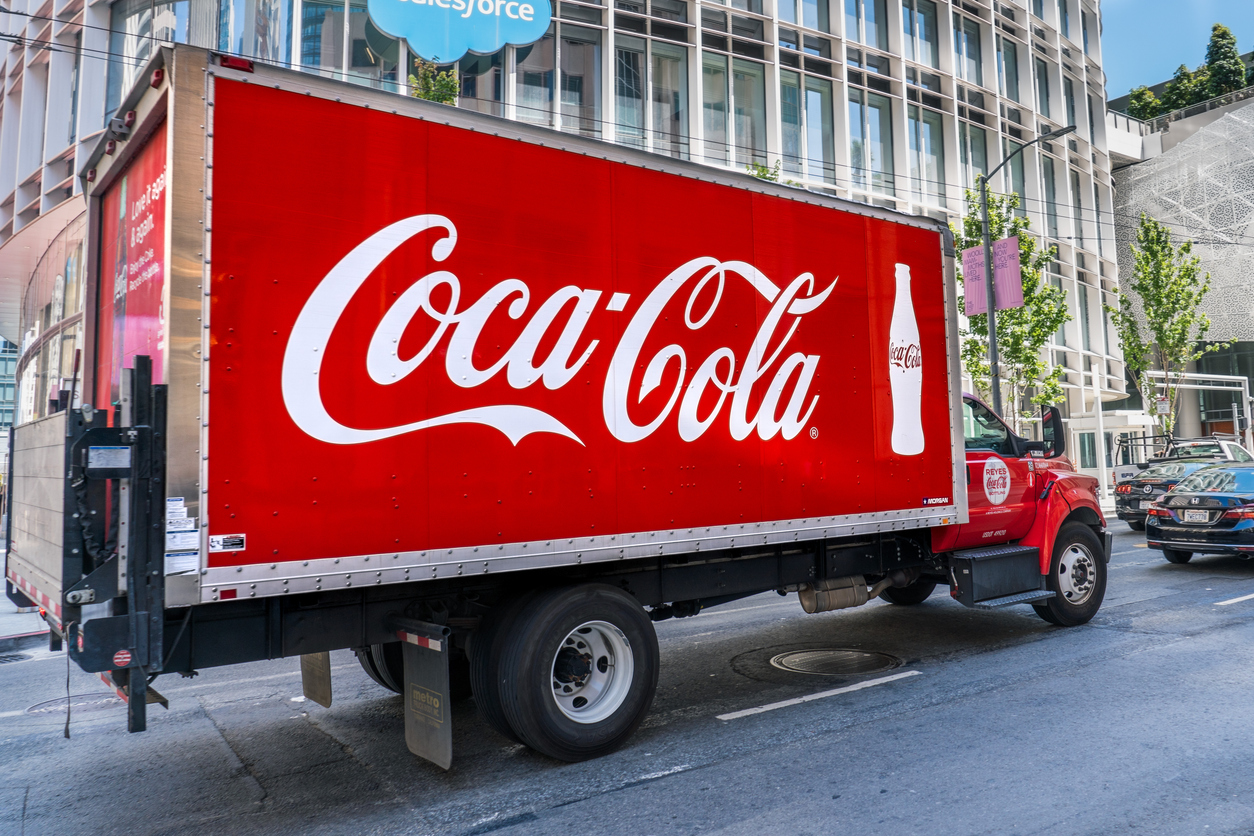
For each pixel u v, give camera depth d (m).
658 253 5.19
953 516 6.85
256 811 4.29
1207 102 44.41
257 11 18.38
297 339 3.87
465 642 5.00
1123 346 32.78
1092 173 36.03
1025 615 8.88
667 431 5.14
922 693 6.04
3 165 27.14
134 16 20.97
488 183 4.52
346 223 4.04
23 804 4.45
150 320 4.05
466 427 4.34
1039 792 4.17
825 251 6.14
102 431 3.49
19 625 9.61
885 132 26.39
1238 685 6.03
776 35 23.45
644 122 21.31
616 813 4.09
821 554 6.34
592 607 4.87
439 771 4.77
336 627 4.32
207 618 3.92
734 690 6.31
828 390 6.06
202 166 3.69
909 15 27.38
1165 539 12.29
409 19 16.80
